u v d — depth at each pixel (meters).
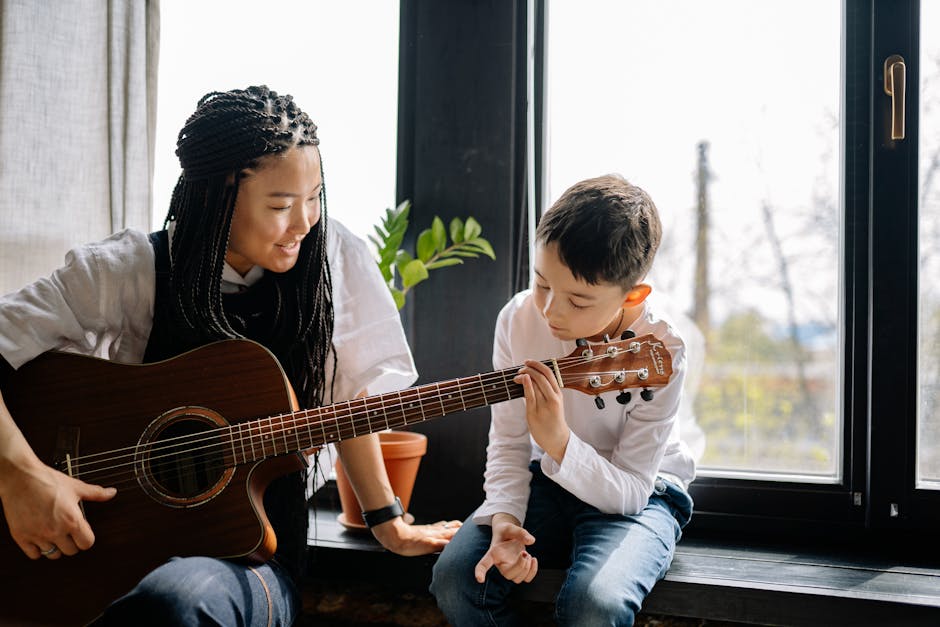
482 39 1.68
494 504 1.27
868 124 1.52
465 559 1.20
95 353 1.23
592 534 1.21
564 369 1.19
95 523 1.10
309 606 1.48
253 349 1.15
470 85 1.68
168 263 1.21
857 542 1.52
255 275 1.25
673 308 1.64
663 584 1.27
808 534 1.54
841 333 1.55
